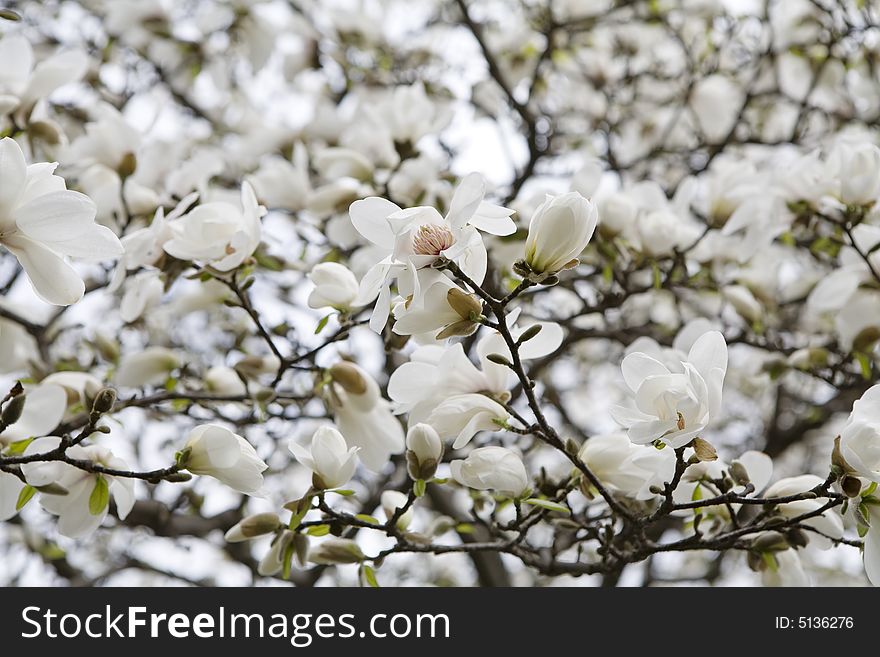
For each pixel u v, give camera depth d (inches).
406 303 94.0
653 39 307.6
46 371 178.5
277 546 120.7
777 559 121.5
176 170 166.2
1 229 92.0
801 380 279.7
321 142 235.1
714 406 92.7
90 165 159.2
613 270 175.3
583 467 108.3
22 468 104.7
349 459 111.4
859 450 93.6
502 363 98.3
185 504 225.0
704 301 245.3
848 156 145.9
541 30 281.0
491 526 138.4
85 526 111.4
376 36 273.3
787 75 279.1
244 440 108.5
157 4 246.8
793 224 160.1
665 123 303.6
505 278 181.6
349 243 175.8
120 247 96.0
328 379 132.3
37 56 255.4
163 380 174.7
